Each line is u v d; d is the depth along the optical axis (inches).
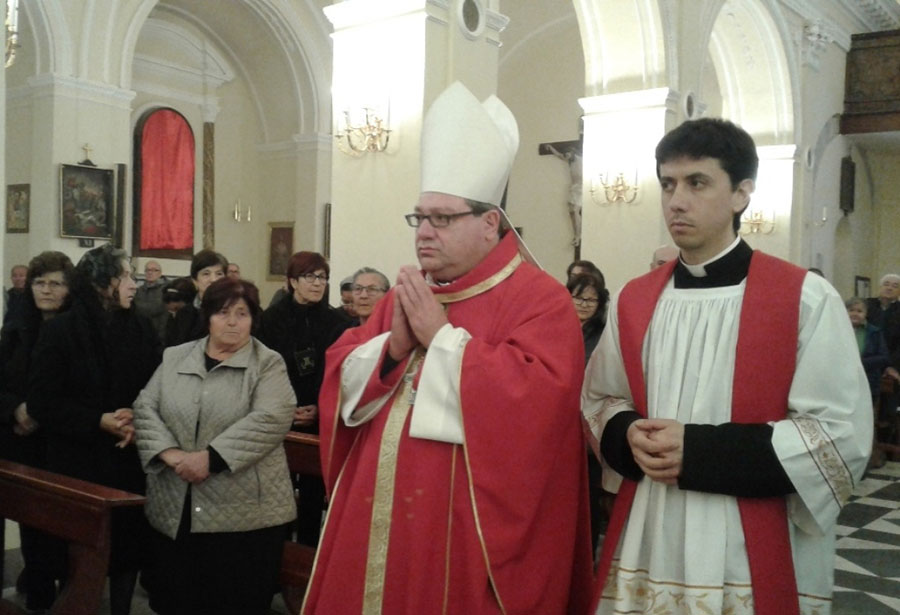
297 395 161.0
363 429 75.5
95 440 128.6
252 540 114.4
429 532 68.1
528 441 66.2
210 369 118.5
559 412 66.8
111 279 130.3
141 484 134.4
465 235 71.4
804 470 59.0
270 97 508.1
